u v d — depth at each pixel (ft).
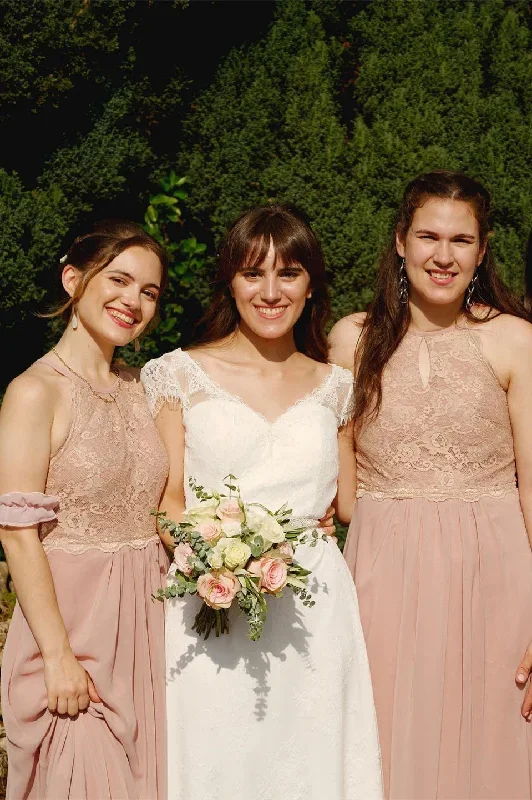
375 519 11.37
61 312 10.09
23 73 14.21
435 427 11.02
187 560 9.39
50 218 14.76
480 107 15.66
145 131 16.47
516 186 15.51
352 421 11.61
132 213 17.06
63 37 14.39
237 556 9.20
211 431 10.58
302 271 10.80
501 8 16.19
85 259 9.93
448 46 15.97
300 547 10.64
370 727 10.72
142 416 10.41
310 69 15.90
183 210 17.11
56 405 9.57
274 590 9.32
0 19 14.06
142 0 15.25
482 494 11.09
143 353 16.99
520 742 10.97
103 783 9.34
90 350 10.12
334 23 16.69
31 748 9.44
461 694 10.78
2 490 9.32
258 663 10.22
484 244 11.25
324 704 10.35
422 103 15.74
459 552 10.91
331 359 12.16
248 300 10.77
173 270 16.83
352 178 15.81
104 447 9.68
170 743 10.18
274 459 10.61
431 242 10.86
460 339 11.21
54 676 9.16
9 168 15.21
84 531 9.64
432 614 10.83
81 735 9.39
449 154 15.62
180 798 10.05
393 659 11.02
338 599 10.71
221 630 10.05
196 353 11.21
